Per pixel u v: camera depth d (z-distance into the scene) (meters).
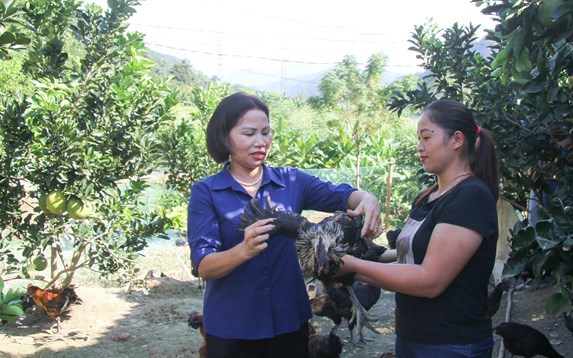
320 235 2.47
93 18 6.77
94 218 6.58
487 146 2.73
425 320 2.63
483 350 2.64
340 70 27.72
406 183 14.46
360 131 18.33
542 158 4.97
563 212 2.68
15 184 6.57
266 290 2.78
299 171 3.13
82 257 9.79
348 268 2.53
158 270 9.59
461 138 2.65
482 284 2.62
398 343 2.84
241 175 2.92
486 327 2.68
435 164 2.70
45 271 9.17
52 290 6.61
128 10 6.78
